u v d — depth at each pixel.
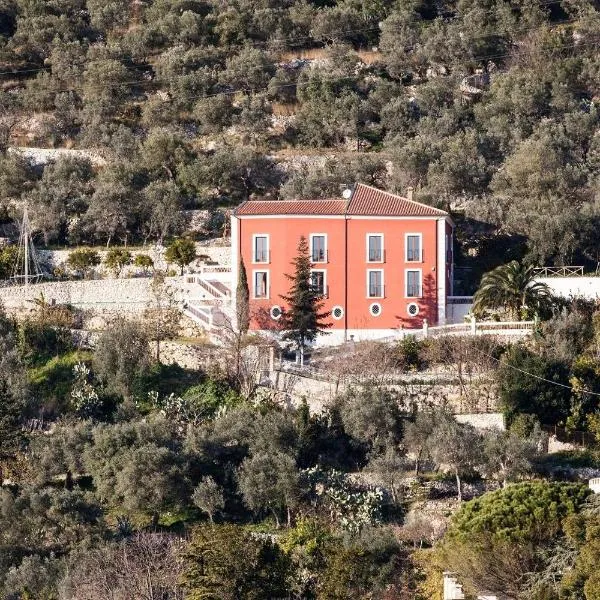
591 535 186.00
